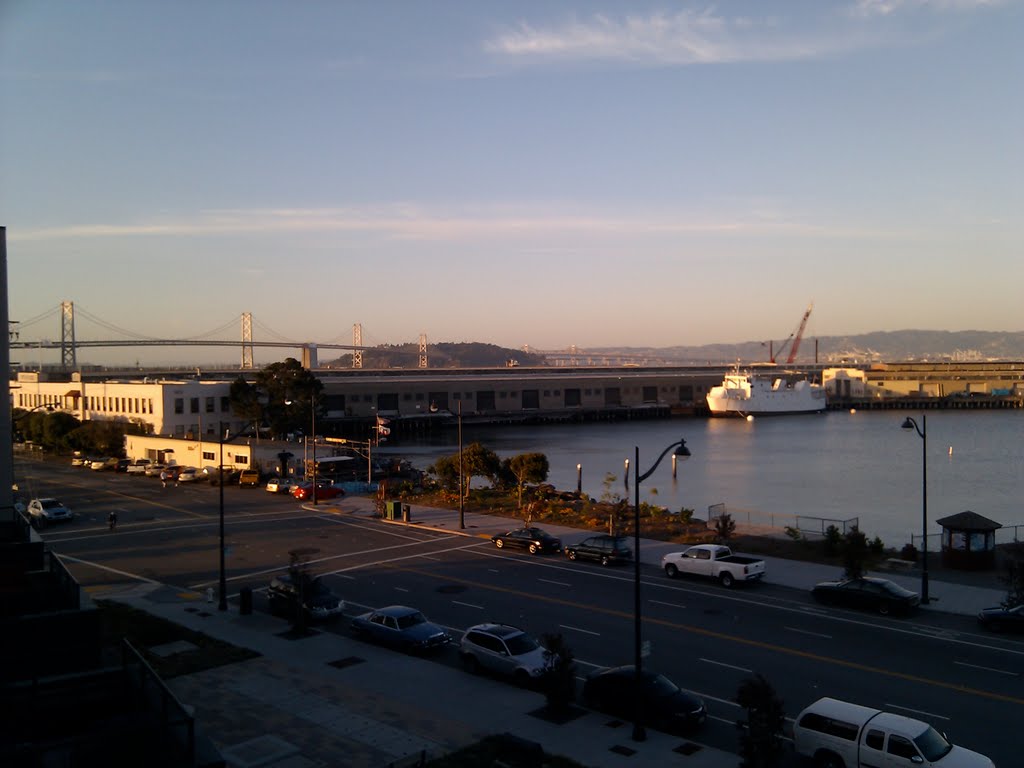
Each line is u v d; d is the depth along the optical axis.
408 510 55.16
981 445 158.50
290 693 24.05
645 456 135.38
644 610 32.97
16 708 14.98
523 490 63.94
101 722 14.77
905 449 152.00
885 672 25.44
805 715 19.48
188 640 29.61
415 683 25.12
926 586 33.53
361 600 35.06
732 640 28.83
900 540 64.81
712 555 37.59
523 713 22.73
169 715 13.98
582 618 31.97
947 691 23.78
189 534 51.50
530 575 39.56
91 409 121.00
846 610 32.81
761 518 71.38
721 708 22.86
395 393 199.25
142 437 95.44
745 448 154.00
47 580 20.98
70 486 76.19
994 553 40.19
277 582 33.38
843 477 112.62
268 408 108.00
